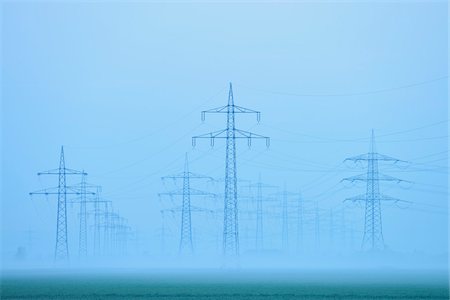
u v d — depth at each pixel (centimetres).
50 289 8656
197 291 8375
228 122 9756
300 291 8425
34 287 9106
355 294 7888
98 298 7194
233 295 7650
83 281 11100
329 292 8219
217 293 7975
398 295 7719
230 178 10056
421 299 7206
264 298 7288
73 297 7312
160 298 7212
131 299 7075
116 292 8119
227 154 9881
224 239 10388
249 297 7388
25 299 7094
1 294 7712
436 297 7481
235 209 10206
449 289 8906
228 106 9675
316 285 9969
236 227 10212
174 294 7800
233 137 9756
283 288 9125
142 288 8969
